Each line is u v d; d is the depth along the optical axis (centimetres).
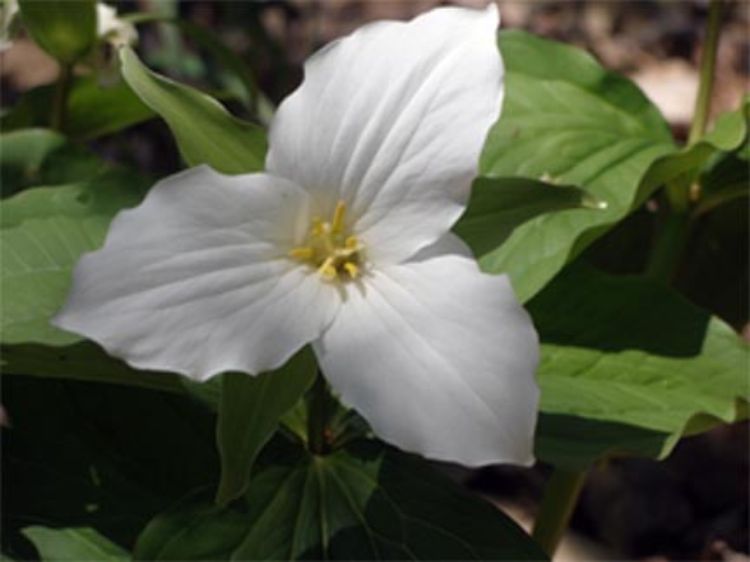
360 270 46
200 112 45
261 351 44
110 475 52
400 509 48
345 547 48
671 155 55
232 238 44
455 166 45
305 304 45
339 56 46
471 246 47
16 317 50
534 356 44
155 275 43
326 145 46
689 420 49
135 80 45
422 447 43
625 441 50
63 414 52
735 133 55
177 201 44
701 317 55
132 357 43
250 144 46
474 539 48
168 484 51
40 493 51
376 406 44
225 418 45
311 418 49
